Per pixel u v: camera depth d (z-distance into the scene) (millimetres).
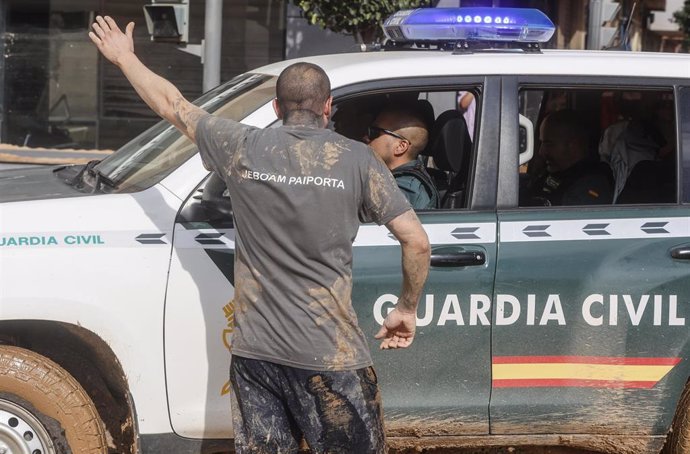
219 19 11484
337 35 17766
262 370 4961
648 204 6137
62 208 5656
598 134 7070
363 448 4984
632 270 5984
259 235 4891
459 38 6359
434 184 6246
